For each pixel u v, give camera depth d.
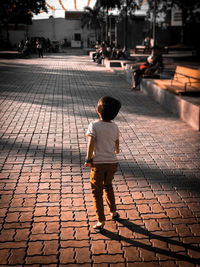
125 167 4.99
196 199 4.01
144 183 4.44
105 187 3.46
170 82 10.38
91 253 2.96
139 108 9.07
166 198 4.02
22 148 5.72
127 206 3.81
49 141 6.14
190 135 6.60
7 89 12.08
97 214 3.25
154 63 11.85
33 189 4.19
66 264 2.80
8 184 4.32
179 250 3.03
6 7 25.91
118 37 46.47
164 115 8.28
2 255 2.89
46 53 41.81
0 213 3.59
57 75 16.98
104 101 3.12
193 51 19.50
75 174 4.69
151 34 30.91
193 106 7.02
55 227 3.36
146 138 6.41
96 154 3.18
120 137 6.46
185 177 4.66
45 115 8.13
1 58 30.16
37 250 2.98
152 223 3.47
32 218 3.52
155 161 5.24
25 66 22.11
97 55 25.44
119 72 17.47
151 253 2.98
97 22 46.56
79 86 13.12
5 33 54.81
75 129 6.95
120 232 3.30
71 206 3.79
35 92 11.52
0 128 6.91
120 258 2.90
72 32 63.78
